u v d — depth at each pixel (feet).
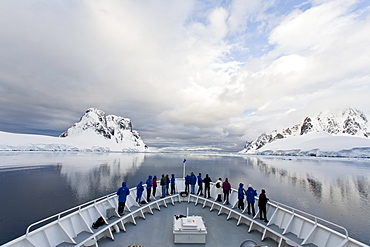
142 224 26.13
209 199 33.78
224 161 354.33
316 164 279.49
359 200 81.56
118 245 20.65
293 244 17.42
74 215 20.89
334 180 135.64
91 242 17.61
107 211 24.11
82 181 115.14
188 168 209.26
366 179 139.74
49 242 17.31
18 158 269.03
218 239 22.21
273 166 248.11
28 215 56.13
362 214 63.05
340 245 16.06
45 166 188.65
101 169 177.68
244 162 326.24
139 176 138.41
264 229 22.57
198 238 21.13
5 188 95.14
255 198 27.78
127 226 25.41
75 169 172.35
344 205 73.56
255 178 141.38
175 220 23.36
